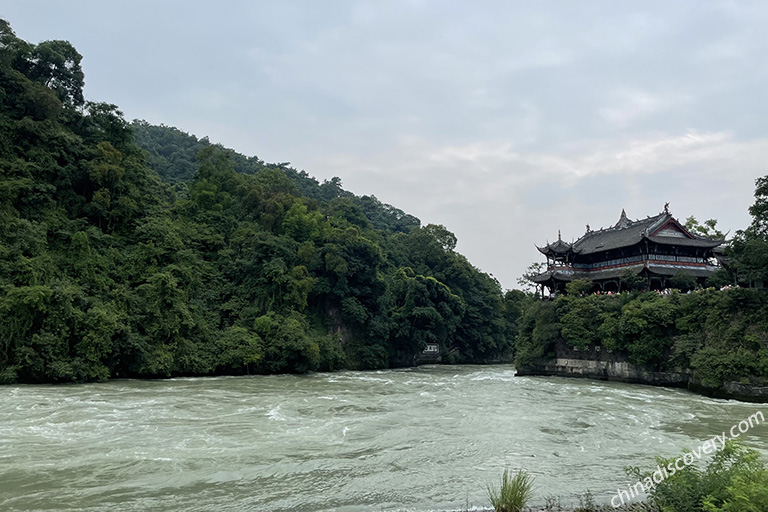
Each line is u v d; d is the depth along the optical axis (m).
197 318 56.47
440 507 15.57
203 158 83.62
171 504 15.46
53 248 50.78
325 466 19.89
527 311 69.62
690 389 45.75
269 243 66.19
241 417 28.92
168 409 30.36
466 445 23.78
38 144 54.00
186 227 66.88
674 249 63.50
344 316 71.94
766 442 24.50
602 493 17.14
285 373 60.44
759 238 44.19
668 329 50.25
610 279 65.19
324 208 100.88
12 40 55.31
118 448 21.36
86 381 43.88
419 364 85.19
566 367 60.62
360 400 37.25
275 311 63.69
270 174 90.56
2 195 47.44
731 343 42.72
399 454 21.94
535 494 16.95
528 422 29.55
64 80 63.56
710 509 11.52
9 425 24.77
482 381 54.16
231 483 17.59
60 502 15.37
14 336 40.78
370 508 15.45
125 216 59.62
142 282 53.97
